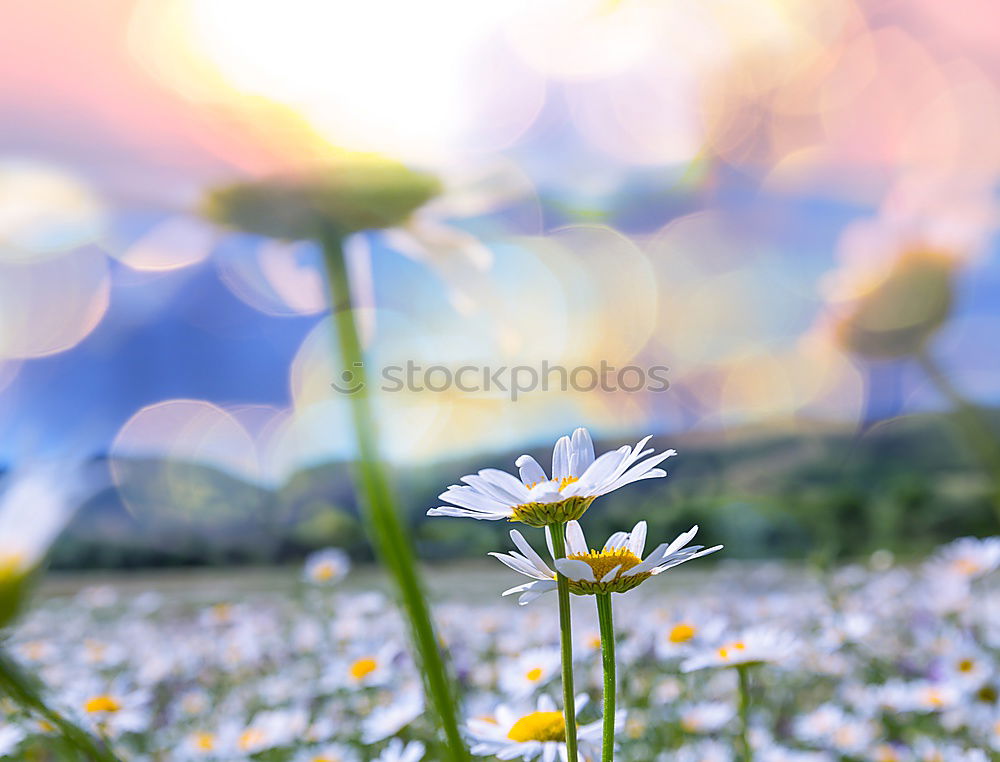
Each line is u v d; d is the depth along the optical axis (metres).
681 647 0.65
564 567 0.29
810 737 0.73
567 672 0.29
